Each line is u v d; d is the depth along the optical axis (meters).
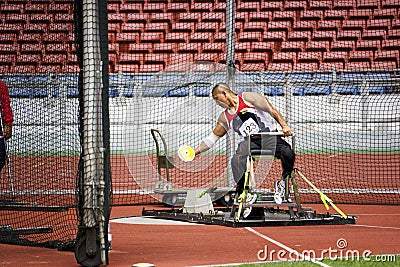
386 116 34.19
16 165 24.42
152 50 42.62
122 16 44.00
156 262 9.49
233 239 12.08
